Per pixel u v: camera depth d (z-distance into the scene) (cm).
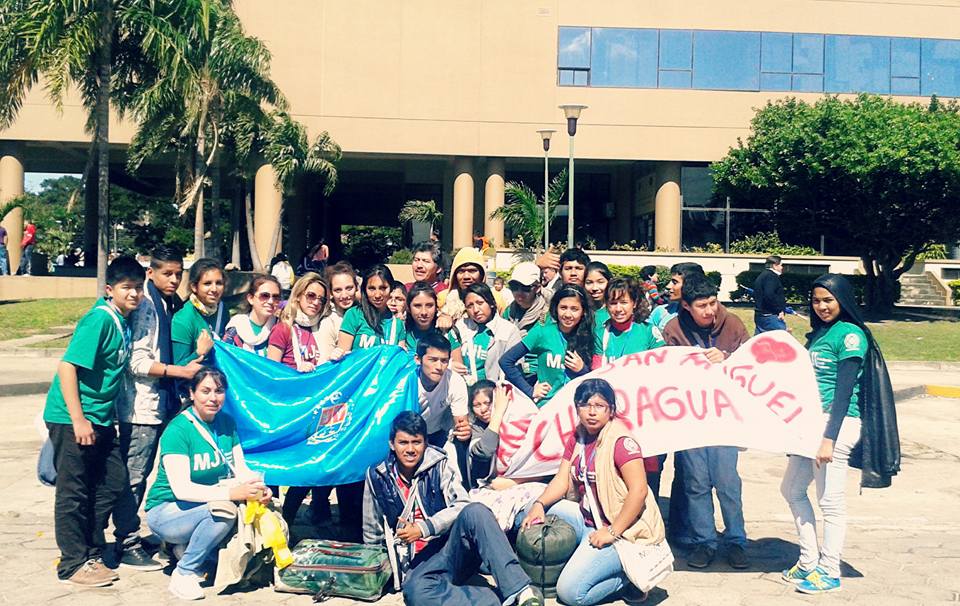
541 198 3922
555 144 3359
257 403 670
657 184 3466
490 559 557
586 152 3366
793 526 791
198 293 678
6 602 579
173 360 662
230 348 679
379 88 3309
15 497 839
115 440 627
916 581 644
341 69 3303
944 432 1320
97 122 2206
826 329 632
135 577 632
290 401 673
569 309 679
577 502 622
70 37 1994
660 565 585
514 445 665
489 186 3403
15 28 1984
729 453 667
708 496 664
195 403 616
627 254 3256
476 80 3334
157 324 649
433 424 680
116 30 2247
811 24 3375
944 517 834
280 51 3284
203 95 2578
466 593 559
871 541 753
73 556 612
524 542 595
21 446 1087
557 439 648
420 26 3316
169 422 663
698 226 3497
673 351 653
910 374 2019
